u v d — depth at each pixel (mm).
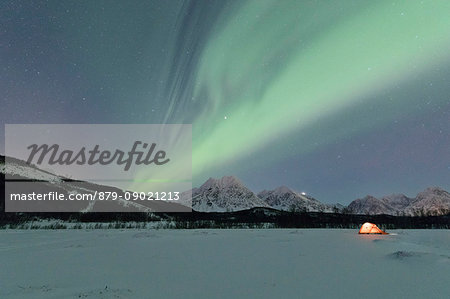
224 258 15305
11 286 8758
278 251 18453
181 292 7965
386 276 9852
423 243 24438
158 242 25906
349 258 14609
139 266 12688
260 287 8516
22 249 19875
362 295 7562
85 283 9180
